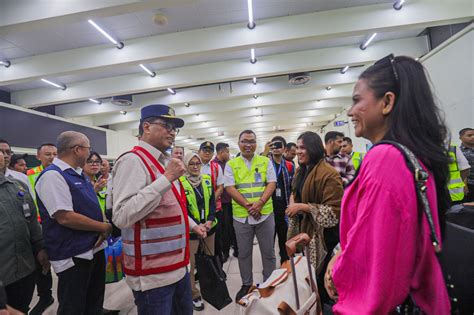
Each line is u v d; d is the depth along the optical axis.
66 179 1.44
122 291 2.32
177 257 1.12
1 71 4.56
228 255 3.07
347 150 2.92
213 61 5.45
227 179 2.13
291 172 3.09
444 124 0.53
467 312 0.62
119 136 9.95
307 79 6.00
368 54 5.10
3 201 1.41
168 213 1.11
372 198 0.49
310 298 0.90
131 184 1.03
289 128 14.00
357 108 0.61
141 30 4.07
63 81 5.72
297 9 3.89
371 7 3.87
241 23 4.07
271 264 2.09
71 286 1.40
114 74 5.65
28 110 5.98
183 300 1.23
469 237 0.66
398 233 0.45
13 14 3.13
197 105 8.47
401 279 0.45
